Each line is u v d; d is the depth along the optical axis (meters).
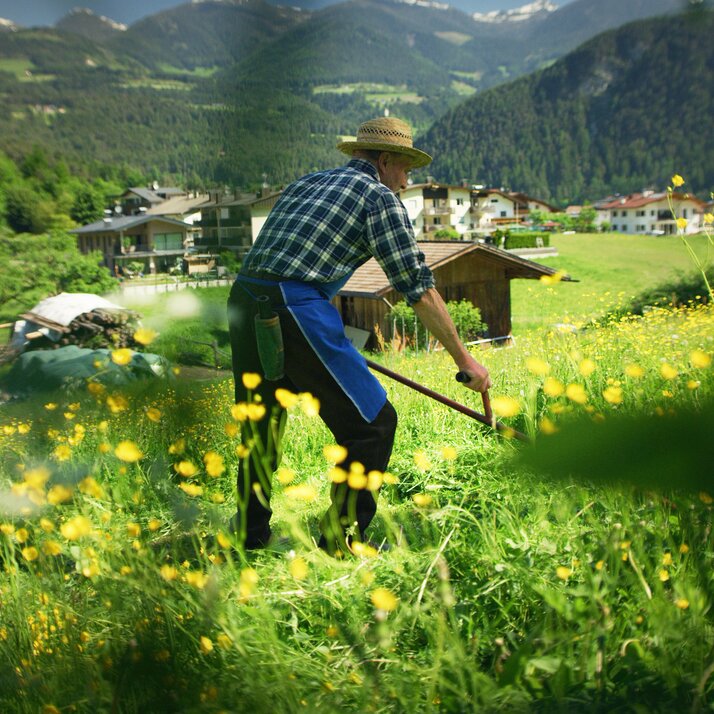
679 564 1.47
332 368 2.30
